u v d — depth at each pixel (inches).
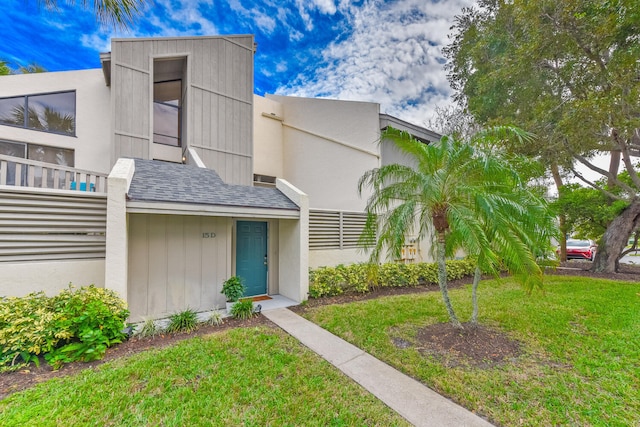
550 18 304.7
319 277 281.4
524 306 246.5
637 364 148.4
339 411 112.7
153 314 217.2
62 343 150.6
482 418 110.4
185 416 106.3
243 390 123.5
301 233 270.2
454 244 187.8
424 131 454.0
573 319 215.5
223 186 262.4
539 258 188.4
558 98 337.4
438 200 171.8
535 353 161.9
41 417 102.5
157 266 220.4
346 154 444.8
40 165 212.8
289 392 123.8
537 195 190.9
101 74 368.2
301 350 165.2
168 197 203.9
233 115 395.9
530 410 114.2
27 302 155.5
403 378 138.6
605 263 428.8
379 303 257.1
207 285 242.5
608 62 284.8
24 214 174.4
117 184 181.2
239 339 175.2
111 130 313.7
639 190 390.6
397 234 168.7
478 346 168.2
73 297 158.9
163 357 148.9
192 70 363.6
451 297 278.8
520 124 355.6
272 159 527.5
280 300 274.4
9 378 129.3
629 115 295.6
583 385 130.3
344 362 152.9
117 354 155.4
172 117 400.8
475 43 414.3
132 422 102.4
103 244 199.8
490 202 150.6
